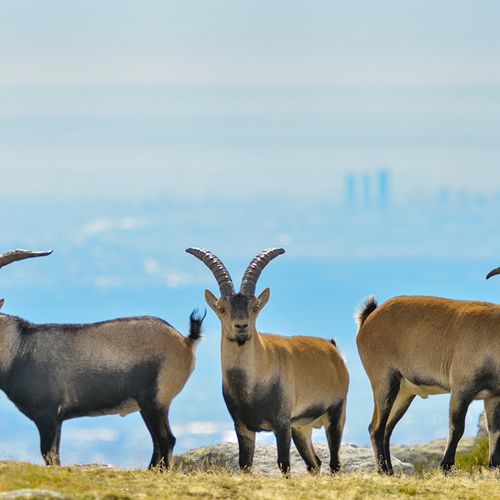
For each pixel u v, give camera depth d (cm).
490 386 7181
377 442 7662
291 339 7475
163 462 7081
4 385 7156
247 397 6944
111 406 7175
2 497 5050
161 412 7138
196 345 7262
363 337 7788
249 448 7106
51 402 7119
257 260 7200
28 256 7544
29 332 7188
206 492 5597
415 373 7525
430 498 5753
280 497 5550
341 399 7638
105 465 7475
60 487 5453
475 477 6850
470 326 7256
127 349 7144
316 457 7669
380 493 5841
